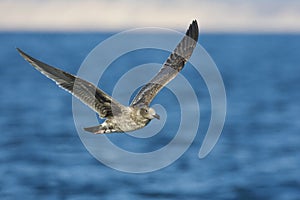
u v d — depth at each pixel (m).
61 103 62.53
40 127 46.81
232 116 53.44
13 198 28.72
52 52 176.75
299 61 146.88
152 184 30.78
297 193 29.48
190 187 30.30
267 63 137.25
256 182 31.03
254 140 41.94
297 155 36.59
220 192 29.58
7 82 85.19
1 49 199.00
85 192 29.56
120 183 30.92
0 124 48.19
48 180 31.28
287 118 52.16
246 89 77.06
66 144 39.94
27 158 35.66
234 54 180.62
